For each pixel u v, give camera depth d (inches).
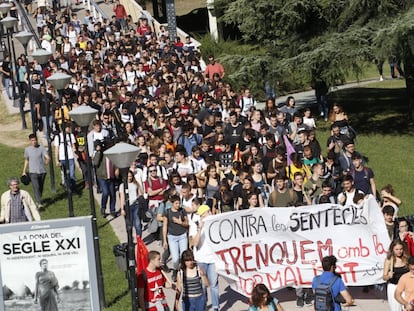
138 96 1213.1
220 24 2102.6
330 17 1456.7
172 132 1107.9
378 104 1669.5
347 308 750.5
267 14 1476.4
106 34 1727.4
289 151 1007.0
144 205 887.7
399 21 1311.5
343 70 1416.1
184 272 695.1
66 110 1206.9
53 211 1040.2
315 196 866.1
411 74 1487.5
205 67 1621.6
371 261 756.0
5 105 1512.1
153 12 2532.0
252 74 1464.1
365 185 901.8
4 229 667.4
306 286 748.0
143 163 903.7
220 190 840.3
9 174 1184.8
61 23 1878.7
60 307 681.0
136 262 697.0
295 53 1477.6
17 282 674.8
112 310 764.0
